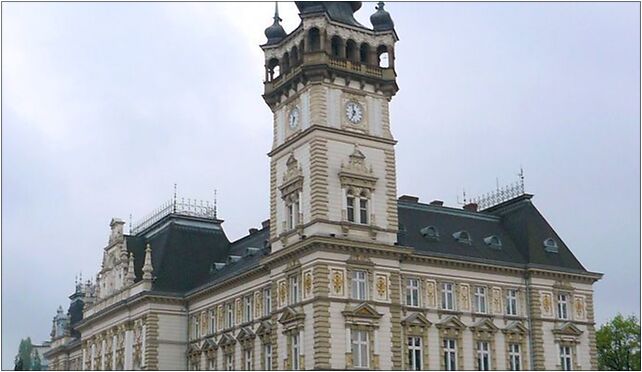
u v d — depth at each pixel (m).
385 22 96.00
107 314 121.00
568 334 101.69
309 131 89.62
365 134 91.94
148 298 110.88
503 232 107.62
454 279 96.38
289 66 94.69
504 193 112.88
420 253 93.38
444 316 94.31
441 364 92.50
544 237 106.44
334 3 95.38
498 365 96.62
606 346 144.88
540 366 98.56
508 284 100.31
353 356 85.06
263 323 95.75
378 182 91.56
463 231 102.44
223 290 105.94
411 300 92.81
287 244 90.62
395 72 94.94
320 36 91.12
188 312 112.94
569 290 103.62
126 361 114.19
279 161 94.88
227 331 103.75
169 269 115.25
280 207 93.50
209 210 125.31
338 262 86.25
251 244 113.94
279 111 96.50
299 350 86.38
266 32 98.88
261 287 97.94
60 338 156.25
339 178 89.12
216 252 121.12
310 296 85.56
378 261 89.06
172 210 122.44
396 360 87.56
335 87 91.56
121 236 122.12
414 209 102.44
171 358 110.50
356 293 87.00
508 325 98.56
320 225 86.50
